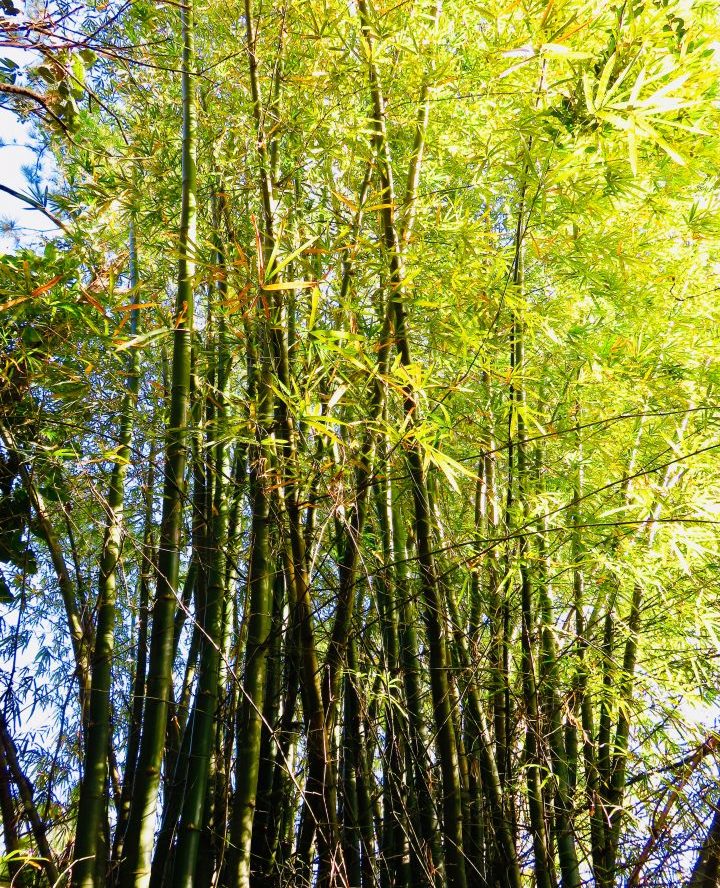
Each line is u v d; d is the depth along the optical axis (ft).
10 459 8.64
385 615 8.92
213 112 10.46
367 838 8.73
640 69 7.97
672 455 9.70
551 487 9.93
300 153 9.84
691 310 10.34
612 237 9.48
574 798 9.41
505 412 9.34
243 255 8.12
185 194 8.63
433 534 9.62
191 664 9.75
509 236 10.94
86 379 8.74
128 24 10.92
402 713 8.92
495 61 9.04
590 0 8.27
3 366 8.45
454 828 8.32
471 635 9.71
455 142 10.43
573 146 8.34
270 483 8.14
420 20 9.48
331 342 7.58
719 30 8.38
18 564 8.81
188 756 8.20
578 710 9.66
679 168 9.32
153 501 9.73
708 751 8.82
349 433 8.85
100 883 7.32
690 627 9.52
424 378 7.77
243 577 9.16
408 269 9.30
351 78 9.75
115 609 8.38
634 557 8.96
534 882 9.66
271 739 8.88
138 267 10.73
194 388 9.26
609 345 9.43
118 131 11.46
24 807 7.62
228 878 7.36
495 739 9.49
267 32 9.89
